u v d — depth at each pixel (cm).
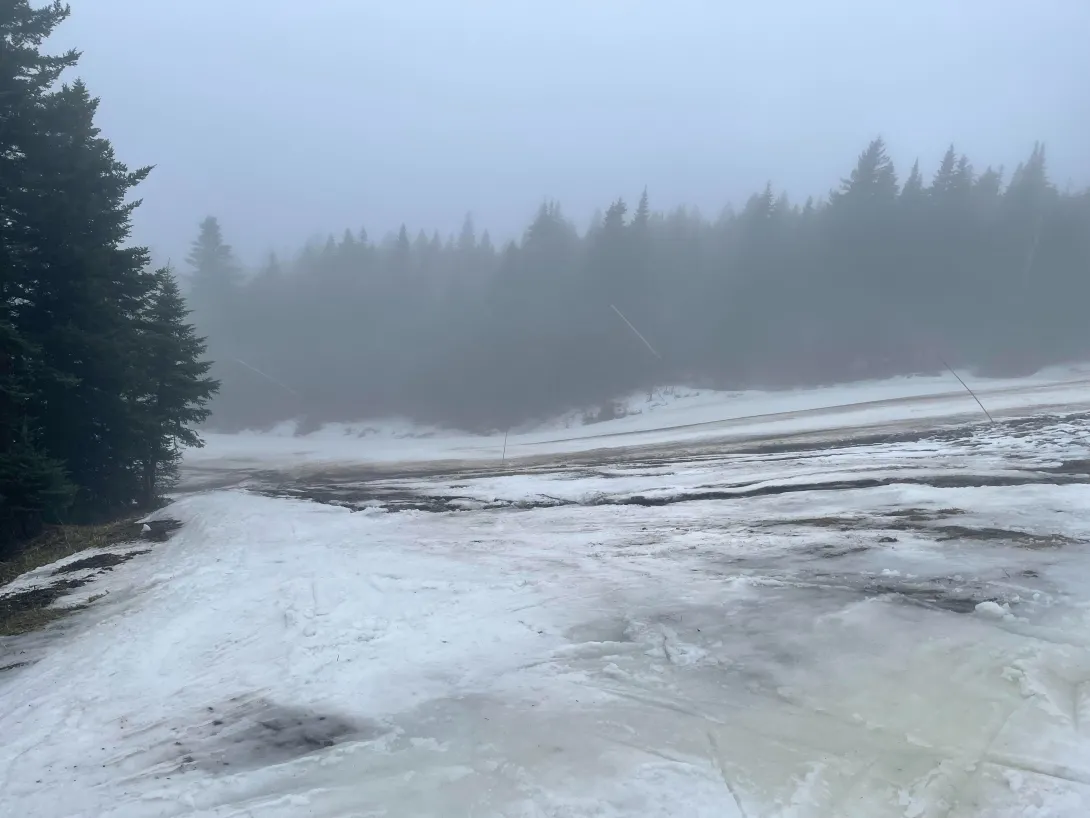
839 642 477
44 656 600
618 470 1423
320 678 485
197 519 1226
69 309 1452
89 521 1555
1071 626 469
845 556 653
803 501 921
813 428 1866
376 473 2259
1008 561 596
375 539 920
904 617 503
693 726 397
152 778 383
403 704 441
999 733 367
